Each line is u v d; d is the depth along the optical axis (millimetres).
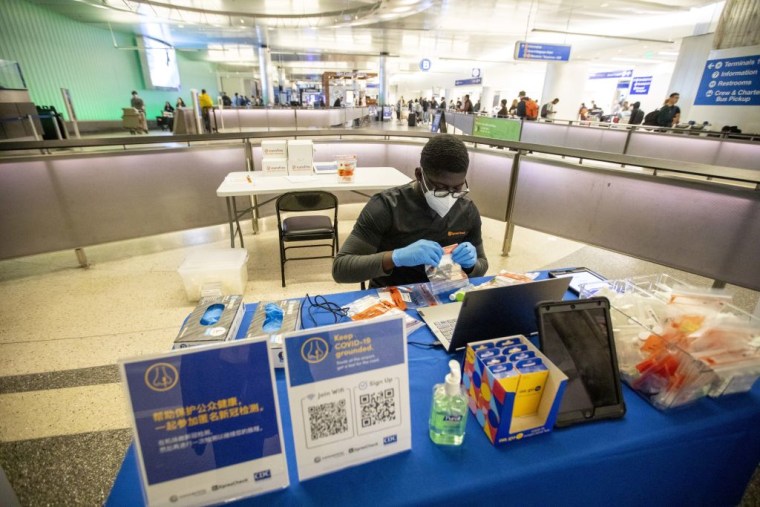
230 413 535
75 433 1437
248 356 537
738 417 767
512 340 751
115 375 1745
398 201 1306
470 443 668
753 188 1970
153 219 3100
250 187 2531
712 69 5273
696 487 845
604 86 15211
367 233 1300
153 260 3041
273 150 2916
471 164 3393
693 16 7355
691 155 5188
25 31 7414
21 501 1201
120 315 2230
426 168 1117
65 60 8547
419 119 14867
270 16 8219
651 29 7984
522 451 656
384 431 621
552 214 2902
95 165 2746
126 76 11078
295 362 549
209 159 3303
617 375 764
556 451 658
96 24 9508
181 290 2537
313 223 2615
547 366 665
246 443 549
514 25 9031
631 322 856
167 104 11477
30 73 7543
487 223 4227
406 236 1338
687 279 2832
